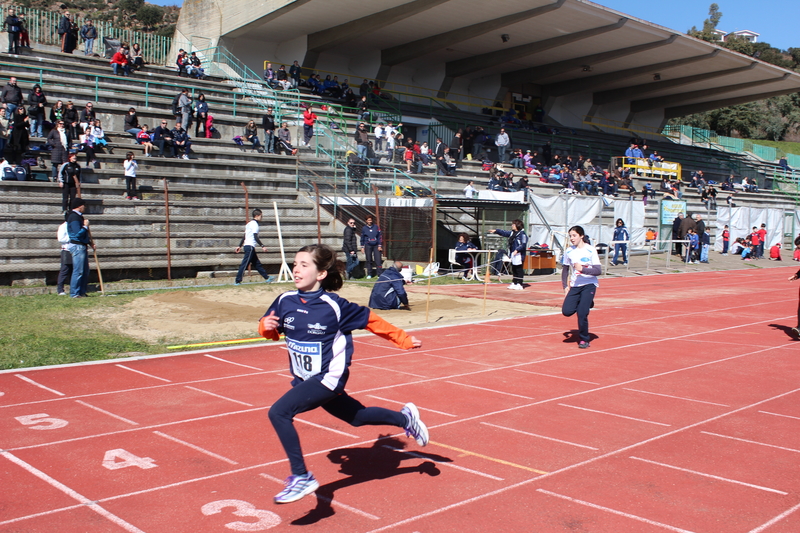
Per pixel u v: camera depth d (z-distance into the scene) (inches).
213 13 1294.3
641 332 447.8
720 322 493.0
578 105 1866.4
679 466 201.8
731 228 1339.8
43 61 933.8
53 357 340.8
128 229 681.0
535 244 923.4
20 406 259.3
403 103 1451.8
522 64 1581.0
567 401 274.7
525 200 938.1
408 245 804.0
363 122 1055.6
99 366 329.7
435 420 247.1
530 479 190.5
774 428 239.9
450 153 1216.8
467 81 1685.5
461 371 328.2
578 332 430.3
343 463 202.5
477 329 455.2
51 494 176.9
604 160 1603.1
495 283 775.7
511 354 370.9
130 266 631.2
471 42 1400.1
